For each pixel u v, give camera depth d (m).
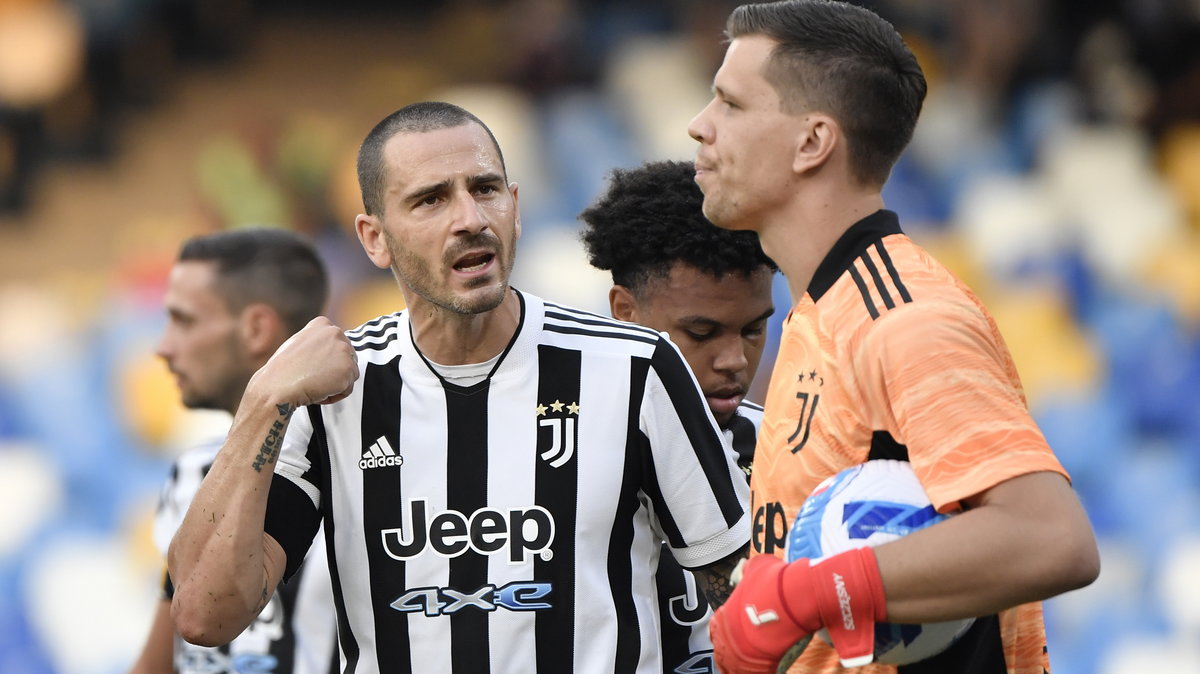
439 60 44.41
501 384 8.30
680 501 8.38
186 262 12.88
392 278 32.38
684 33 40.31
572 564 8.12
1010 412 6.34
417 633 8.09
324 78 43.69
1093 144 36.19
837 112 7.28
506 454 8.23
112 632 26.14
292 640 11.39
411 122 8.18
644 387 8.38
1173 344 31.17
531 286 31.05
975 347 6.51
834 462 6.91
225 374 12.77
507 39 40.88
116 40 41.06
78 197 39.53
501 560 8.10
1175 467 28.88
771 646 6.50
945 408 6.37
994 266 33.12
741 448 9.78
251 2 45.66
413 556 8.14
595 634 8.11
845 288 7.07
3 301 35.09
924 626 6.68
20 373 30.50
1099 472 28.94
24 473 28.41
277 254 12.91
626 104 37.88
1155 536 27.98
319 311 13.28
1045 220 34.00
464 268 7.99
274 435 7.84
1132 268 33.69
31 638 26.22
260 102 42.56
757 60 7.43
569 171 35.19
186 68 43.69
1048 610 25.81
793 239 7.48
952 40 38.84
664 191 9.45
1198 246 34.09
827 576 6.35
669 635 9.25
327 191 36.19
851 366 6.83
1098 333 31.72
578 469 8.22
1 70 39.66
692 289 9.30
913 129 7.54
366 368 8.43
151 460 28.41
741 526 8.38
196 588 7.77
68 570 26.72
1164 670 25.41
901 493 6.58
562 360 8.39
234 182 35.66
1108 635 25.83
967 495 6.24
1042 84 37.75
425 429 8.26
